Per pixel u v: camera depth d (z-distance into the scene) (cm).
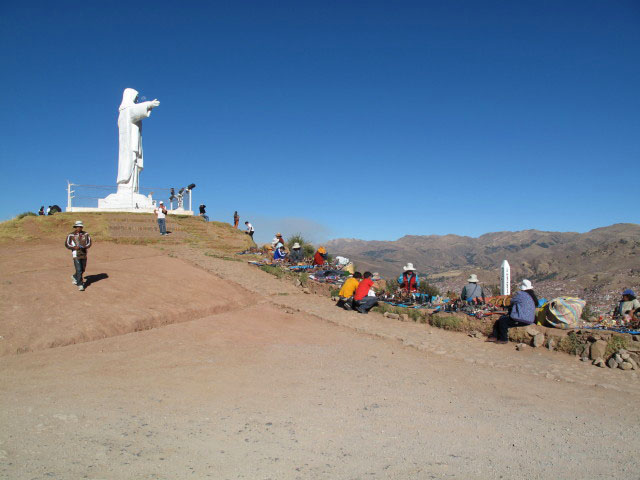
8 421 479
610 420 612
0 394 574
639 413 647
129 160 3047
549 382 801
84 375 683
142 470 383
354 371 805
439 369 855
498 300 1271
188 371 742
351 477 393
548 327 1052
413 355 958
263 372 764
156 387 648
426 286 1725
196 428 500
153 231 2495
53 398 570
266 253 2322
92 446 426
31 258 1534
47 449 412
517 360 935
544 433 544
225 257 2053
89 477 361
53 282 1171
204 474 384
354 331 1163
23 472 359
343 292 1406
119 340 912
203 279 1537
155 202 3125
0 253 1653
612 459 470
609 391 754
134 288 1252
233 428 507
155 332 994
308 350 946
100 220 2519
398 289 1559
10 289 1058
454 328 1176
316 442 478
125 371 719
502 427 559
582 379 813
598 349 922
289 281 1717
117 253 1898
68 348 832
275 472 398
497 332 1084
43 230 2250
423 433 521
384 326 1211
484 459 452
